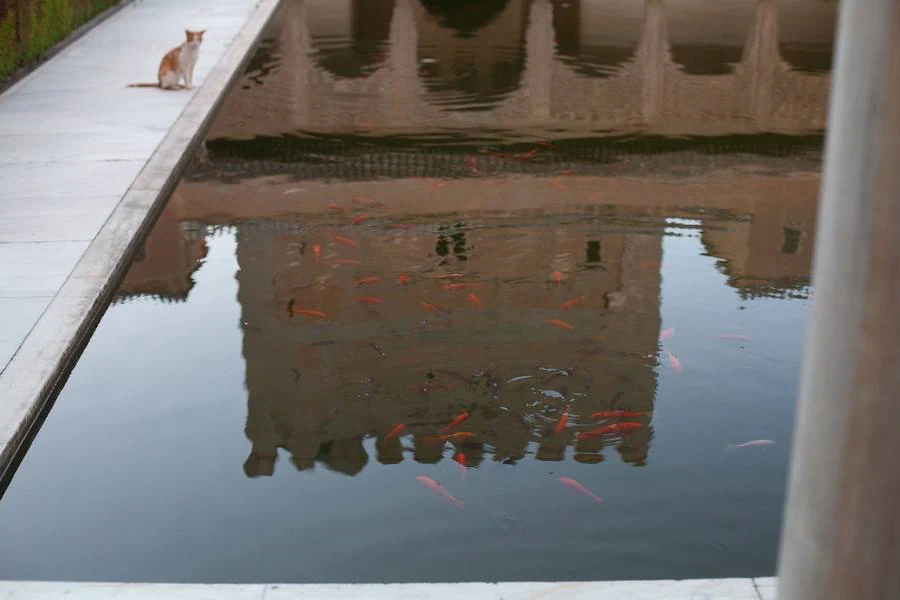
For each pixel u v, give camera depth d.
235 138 8.72
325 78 11.37
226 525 3.52
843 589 1.43
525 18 15.59
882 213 1.26
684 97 10.72
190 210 6.88
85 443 4.06
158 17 13.89
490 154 8.43
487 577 3.22
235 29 12.99
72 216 6.17
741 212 6.89
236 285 5.68
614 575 3.23
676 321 5.20
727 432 4.11
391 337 5.00
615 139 9.00
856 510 1.39
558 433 4.11
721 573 3.24
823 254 1.37
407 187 7.50
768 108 10.31
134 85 9.64
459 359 4.75
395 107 10.12
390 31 14.47
